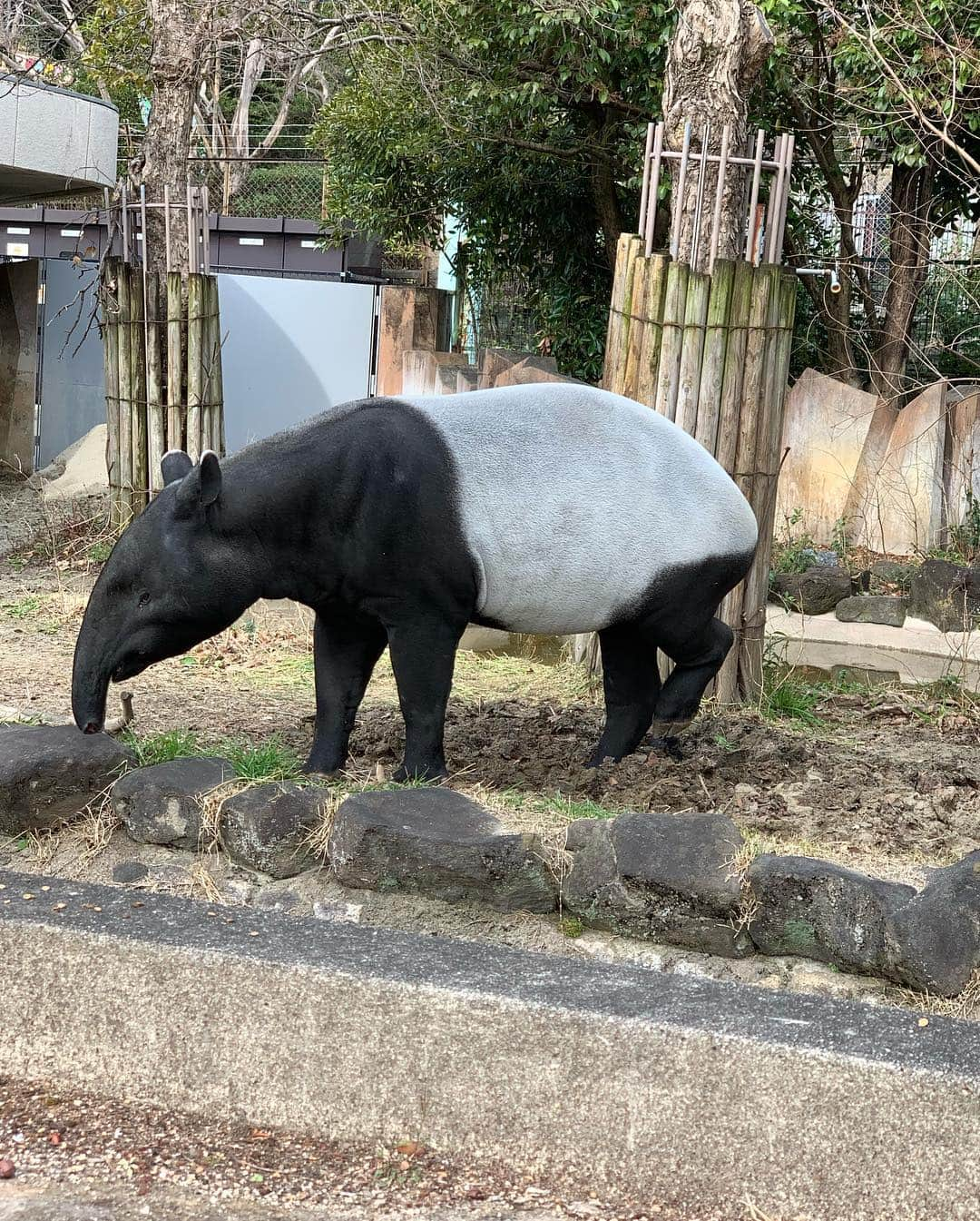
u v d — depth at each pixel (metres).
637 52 11.88
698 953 3.67
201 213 9.38
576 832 3.84
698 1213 2.89
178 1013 3.18
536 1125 2.99
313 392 15.66
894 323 13.56
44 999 3.27
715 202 6.57
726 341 6.38
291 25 12.31
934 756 5.93
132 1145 3.06
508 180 14.55
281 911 3.93
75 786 4.35
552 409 4.64
